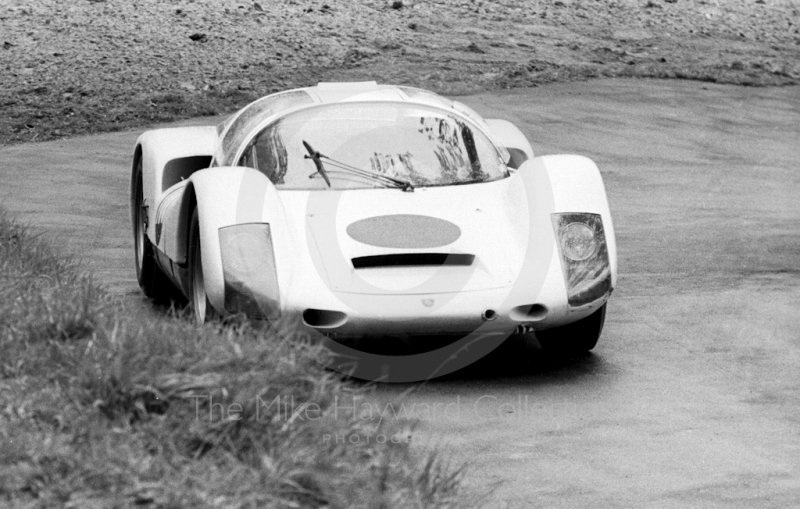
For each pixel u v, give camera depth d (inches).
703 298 651.5
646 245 813.2
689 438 421.1
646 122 1365.7
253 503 291.9
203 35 1724.9
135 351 359.3
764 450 409.7
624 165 1140.5
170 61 1589.6
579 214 503.8
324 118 579.5
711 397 470.6
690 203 981.8
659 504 358.6
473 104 1411.2
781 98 1583.4
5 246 574.6
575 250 492.1
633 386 484.4
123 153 1127.6
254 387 346.6
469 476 375.6
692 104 1494.8
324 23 1903.3
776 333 575.5
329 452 332.2
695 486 374.0
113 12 1872.5
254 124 581.3
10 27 1748.3
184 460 312.3
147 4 1946.4
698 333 574.6
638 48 1940.2
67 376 353.4
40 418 329.4
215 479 301.6
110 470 295.9
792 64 1894.7
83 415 328.2
